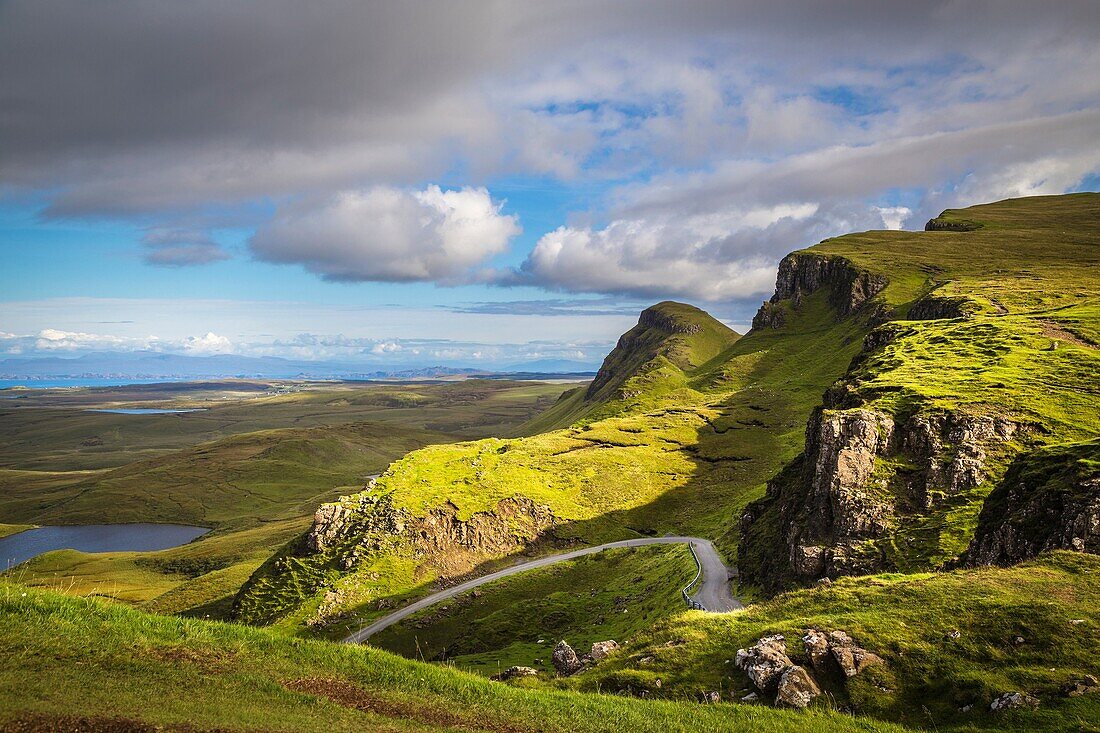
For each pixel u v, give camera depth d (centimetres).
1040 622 3866
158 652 2881
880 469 10712
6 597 2938
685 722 3328
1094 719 3038
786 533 11738
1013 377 12950
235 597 19050
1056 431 10425
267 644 3203
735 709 3559
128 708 2373
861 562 9144
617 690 4262
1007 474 7669
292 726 2502
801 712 3559
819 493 10912
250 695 2702
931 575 5078
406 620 15812
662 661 4519
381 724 2706
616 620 13425
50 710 2236
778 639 4259
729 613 5250
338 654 3262
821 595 5034
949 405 11475
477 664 12538
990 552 6931
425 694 3083
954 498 9600
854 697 3678
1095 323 16800
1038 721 3148
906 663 3831
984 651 3775
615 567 17825
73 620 2920
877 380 14275
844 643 4038
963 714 3406
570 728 3047
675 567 14962
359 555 18338
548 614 15112
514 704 3183
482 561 19212
